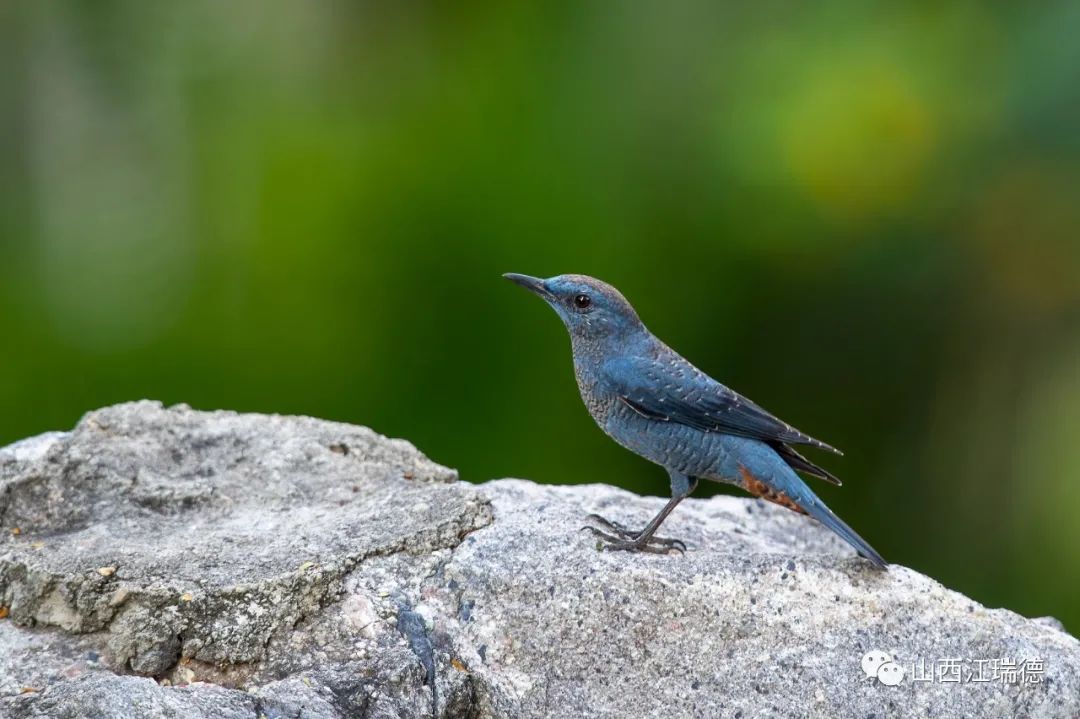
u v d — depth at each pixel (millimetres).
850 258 14289
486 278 15016
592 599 7637
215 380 15344
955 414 14375
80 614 7246
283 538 7934
